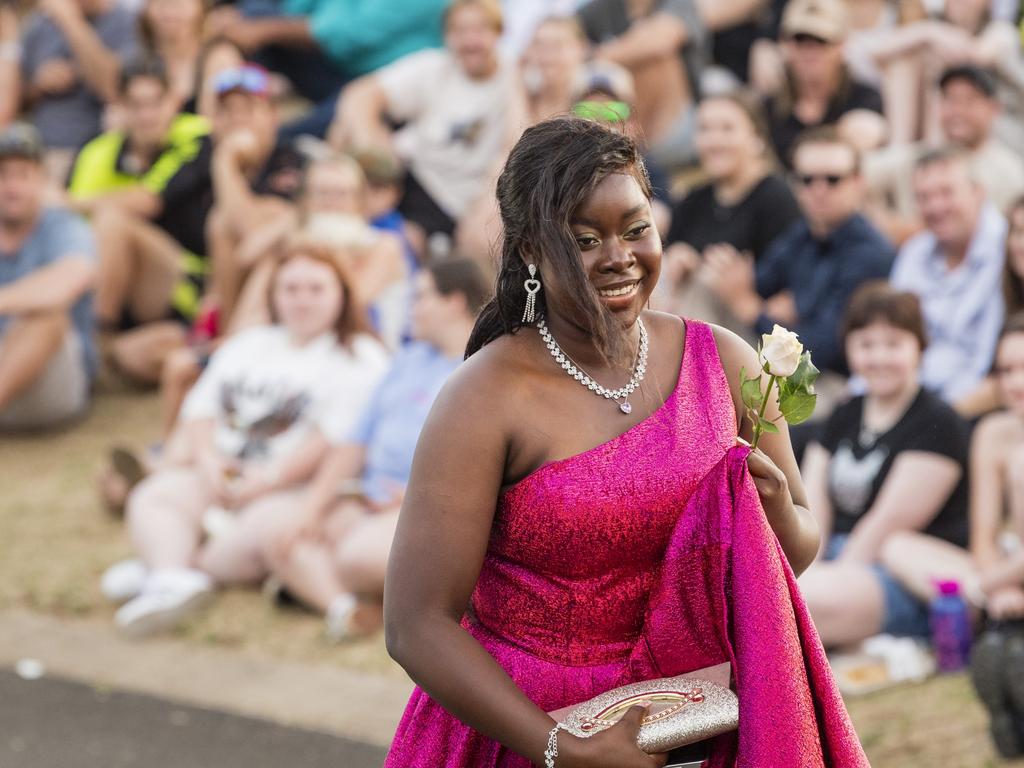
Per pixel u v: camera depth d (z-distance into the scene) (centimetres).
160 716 1515
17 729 1495
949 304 1817
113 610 1775
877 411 1564
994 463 1515
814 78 2327
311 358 1825
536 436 687
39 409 2341
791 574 687
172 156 2575
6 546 1948
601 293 661
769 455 739
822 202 1881
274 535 1736
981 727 1327
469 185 2425
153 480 1850
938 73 2312
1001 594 1377
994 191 2070
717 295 1956
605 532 684
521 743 666
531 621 709
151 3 2811
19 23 3588
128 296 2572
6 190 2291
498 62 2422
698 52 2644
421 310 1755
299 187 2192
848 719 692
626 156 661
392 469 1738
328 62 2933
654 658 701
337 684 1560
